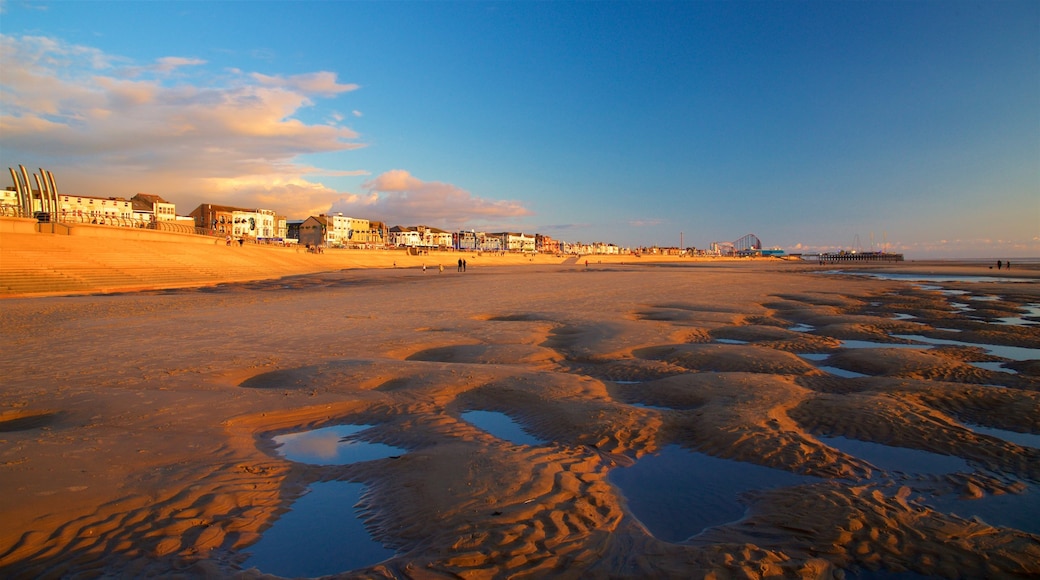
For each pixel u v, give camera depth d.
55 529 5.32
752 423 8.88
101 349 15.66
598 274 73.75
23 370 12.75
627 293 38.22
